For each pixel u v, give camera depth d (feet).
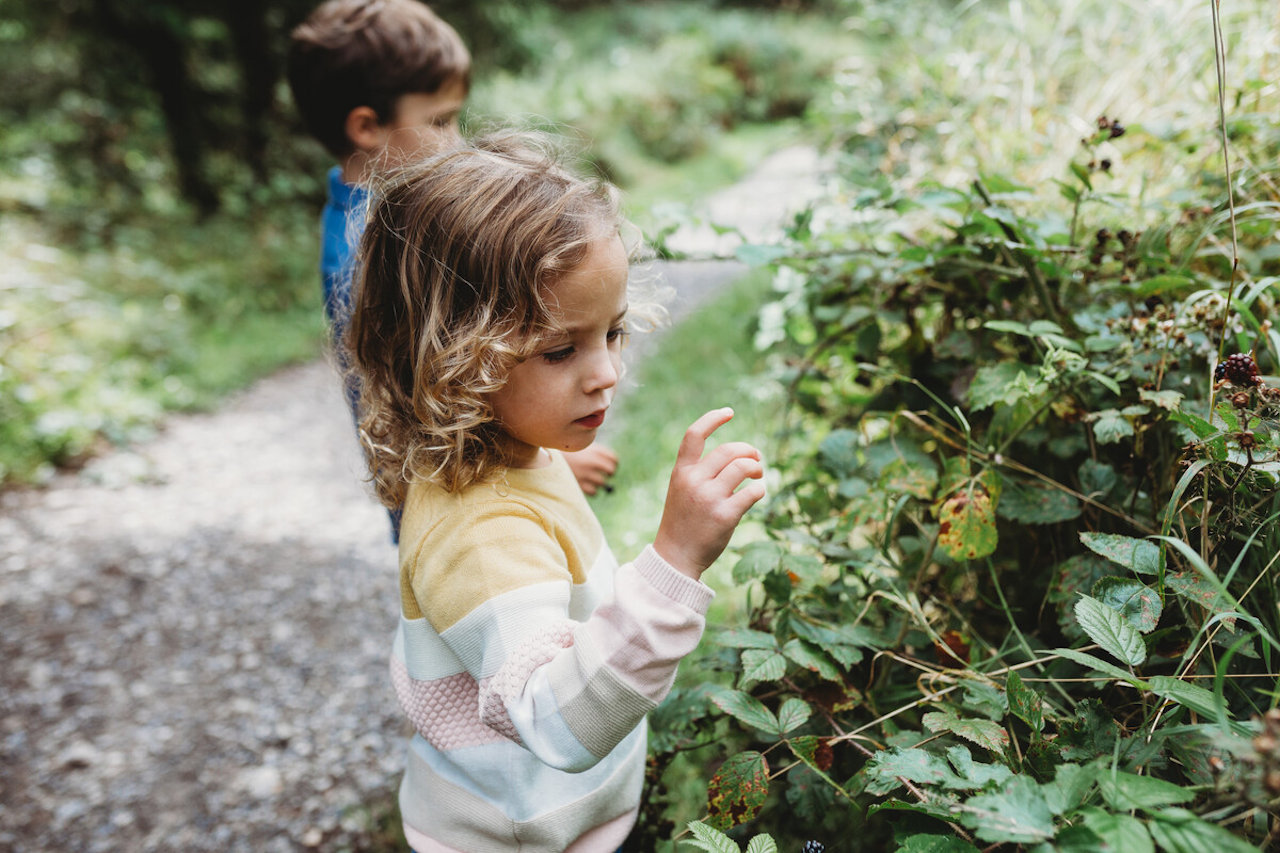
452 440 3.26
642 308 3.96
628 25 61.62
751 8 64.18
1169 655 3.34
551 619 3.03
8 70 31.58
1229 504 3.21
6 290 18.79
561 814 3.48
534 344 3.12
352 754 8.11
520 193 3.23
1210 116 4.93
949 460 4.00
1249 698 3.09
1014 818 2.34
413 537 3.36
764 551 4.08
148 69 28.50
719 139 47.39
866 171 6.40
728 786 3.47
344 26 6.05
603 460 4.91
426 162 3.54
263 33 29.22
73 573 11.59
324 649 9.86
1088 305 4.66
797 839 4.42
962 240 4.71
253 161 30.66
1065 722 3.15
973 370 4.68
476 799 3.52
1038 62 6.68
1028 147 6.00
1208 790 2.67
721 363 16.01
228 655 9.81
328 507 13.52
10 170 27.50
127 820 7.48
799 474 6.70
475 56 36.45
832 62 53.31
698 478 2.94
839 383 6.52
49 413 15.33
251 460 15.29
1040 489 4.05
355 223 4.48
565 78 45.65
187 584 11.32
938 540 3.84
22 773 8.07
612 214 3.34
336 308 4.69
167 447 15.76
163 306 21.26
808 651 3.76
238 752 8.23
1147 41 5.90
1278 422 3.14
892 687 4.08
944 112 6.55
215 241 26.53
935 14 7.85
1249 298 3.35
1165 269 4.54
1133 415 3.89
